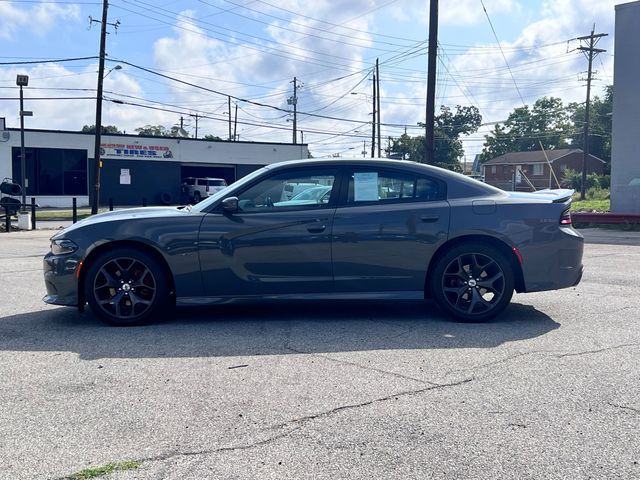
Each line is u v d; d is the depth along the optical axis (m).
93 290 5.96
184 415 3.75
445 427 3.55
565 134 93.25
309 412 3.78
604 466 3.09
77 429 3.55
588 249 13.26
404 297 6.04
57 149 44.50
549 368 4.60
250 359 4.88
